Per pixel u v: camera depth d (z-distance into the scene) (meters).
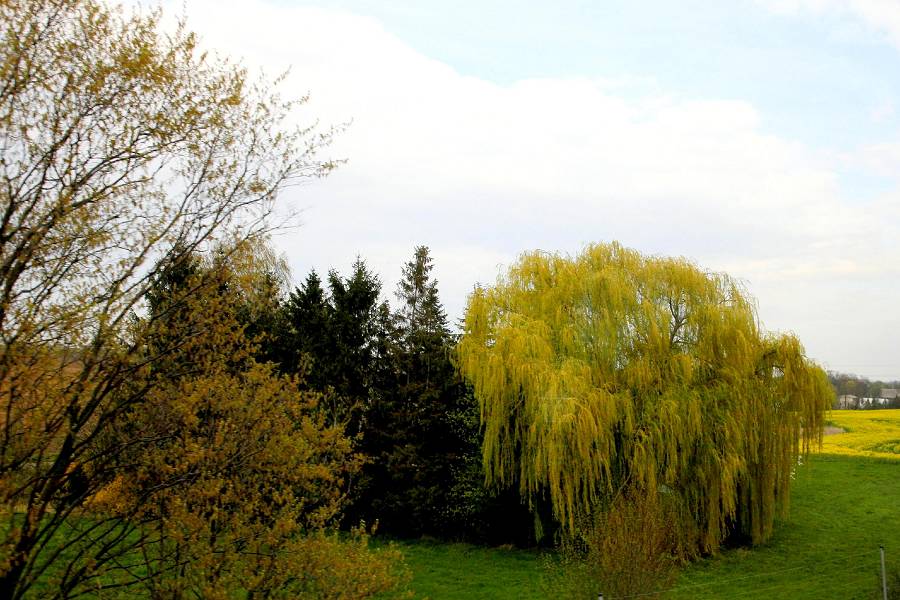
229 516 11.38
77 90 10.05
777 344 26.69
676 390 24.62
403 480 29.48
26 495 10.03
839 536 29.31
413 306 36.25
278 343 28.64
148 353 11.04
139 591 11.42
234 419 11.48
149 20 10.62
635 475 23.41
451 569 24.89
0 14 9.57
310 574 11.55
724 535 25.97
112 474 10.63
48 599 10.55
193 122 10.70
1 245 9.41
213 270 11.10
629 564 15.16
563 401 23.09
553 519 27.27
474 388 27.50
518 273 27.45
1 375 9.14
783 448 26.50
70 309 9.63
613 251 27.27
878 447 47.78
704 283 26.39
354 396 29.84
